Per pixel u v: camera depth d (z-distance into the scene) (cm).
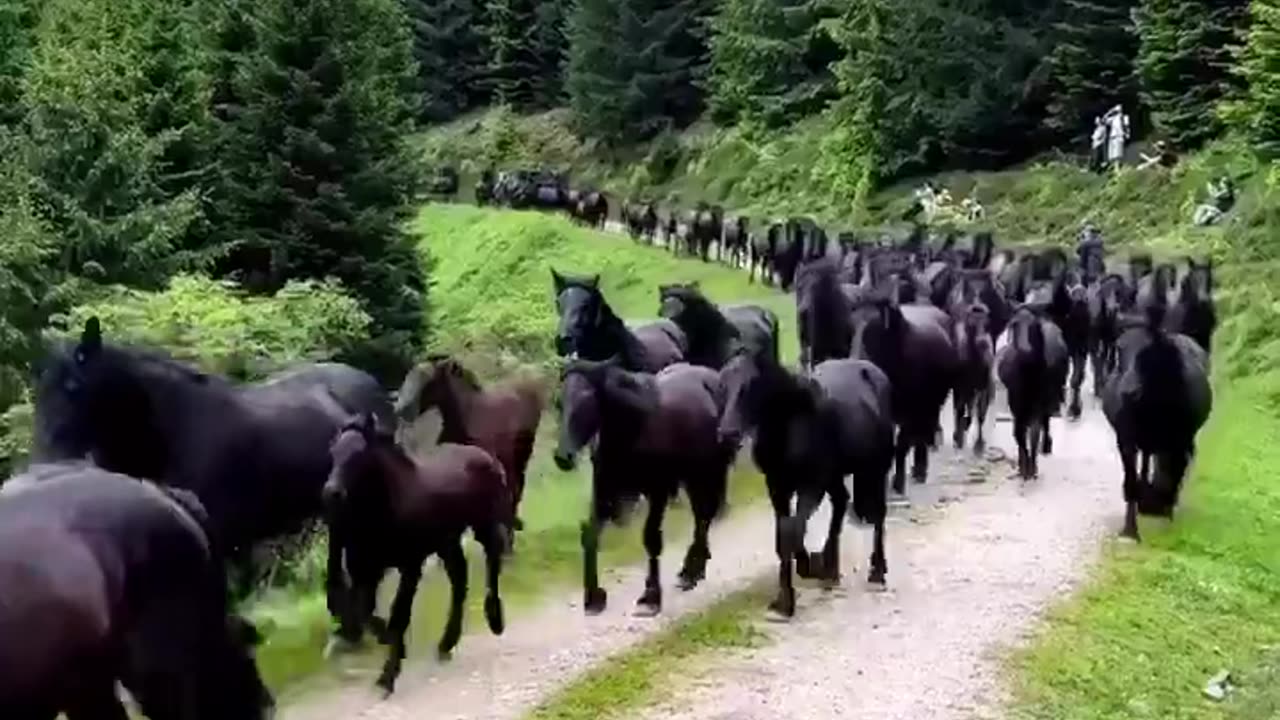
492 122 7806
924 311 1881
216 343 1702
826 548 1400
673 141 6700
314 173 2631
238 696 727
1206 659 1236
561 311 1545
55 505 671
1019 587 1402
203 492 1077
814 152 5784
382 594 1334
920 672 1159
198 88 2703
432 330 2838
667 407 1314
